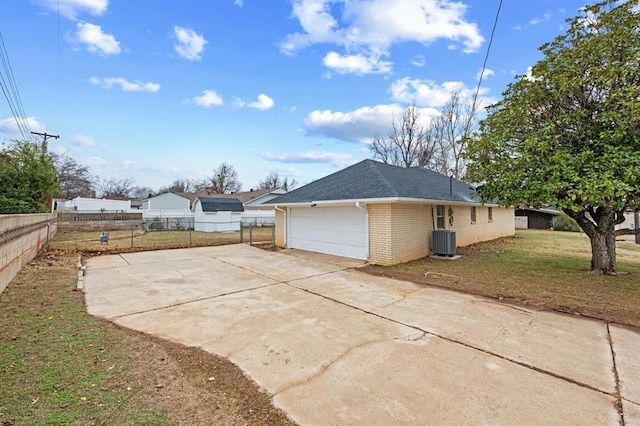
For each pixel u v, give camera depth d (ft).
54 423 7.07
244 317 14.94
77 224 70.44
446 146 89.71
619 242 48.60
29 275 22.80
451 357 10.78
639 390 8.75
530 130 23.40
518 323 13.99
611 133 18.72
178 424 7.18
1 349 10.85
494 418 7.54
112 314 15.11
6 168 46.85
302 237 39.47
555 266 27.48
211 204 75.46
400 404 8.11
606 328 13.38
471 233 45.11
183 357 10.66
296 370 9.88
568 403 8.14
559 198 21.53
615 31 18.92
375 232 29.91
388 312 15.66
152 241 49.60
